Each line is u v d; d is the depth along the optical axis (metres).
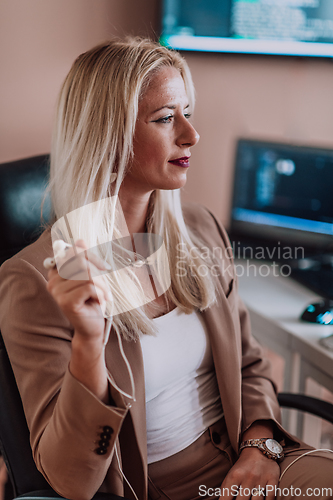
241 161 1.71
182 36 1.77
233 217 1.78
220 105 1.87
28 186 1.14
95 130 0.90
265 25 1.69
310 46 1.66
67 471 0.75
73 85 0.94
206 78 1.84
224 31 1.74
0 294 0.90
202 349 1.03
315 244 1.62
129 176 0.96
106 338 0.77
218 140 1.91
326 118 1.73
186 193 1.99
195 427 1.00
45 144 1.68
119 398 0.74
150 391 0.95
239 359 1.07
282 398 1.14
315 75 1.71
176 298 1.03
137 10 1.74
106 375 0.74
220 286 1.10
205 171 1.96
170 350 0.97
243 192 1.74
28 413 0.83
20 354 0.85
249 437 1.00
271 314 1.40
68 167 0.94
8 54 1.54
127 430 0.89
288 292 1.55
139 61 0.90
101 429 0.73
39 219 1.15
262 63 1.78
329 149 1.53
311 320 1.35
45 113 1.65
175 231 1.09
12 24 1.51
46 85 1.62
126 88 0.88
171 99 0.91
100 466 0.76
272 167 1.66
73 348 0.71
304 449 0.99
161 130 0.92
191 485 0.94
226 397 1.01
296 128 1.80
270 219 1.70
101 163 0.91
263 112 1.84
